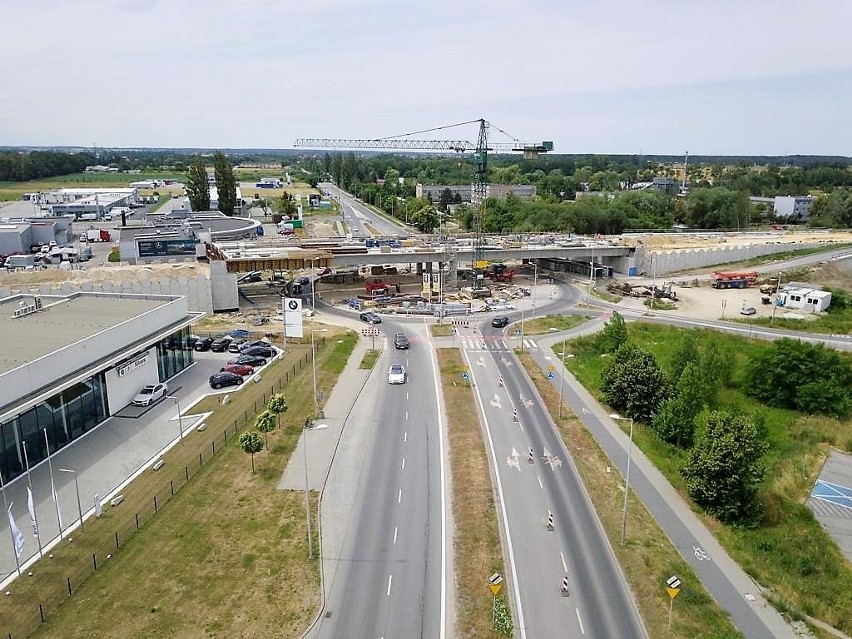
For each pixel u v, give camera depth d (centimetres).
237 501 5347
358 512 5222
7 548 4672
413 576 4438
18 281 11850
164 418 6981
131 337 7325
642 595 4278
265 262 12406
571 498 5503
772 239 18562
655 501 5500
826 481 6312
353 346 9825
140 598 4159
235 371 8262
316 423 6925
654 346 10275
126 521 5025
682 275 15412
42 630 3856
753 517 5306
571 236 18425
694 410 6538
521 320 11444
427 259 14038
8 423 5556
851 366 8838
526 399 7775
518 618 4047
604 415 7350
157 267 12875
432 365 8988
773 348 8531
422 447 6406
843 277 15062
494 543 4831
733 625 4034
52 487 5000
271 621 3981
